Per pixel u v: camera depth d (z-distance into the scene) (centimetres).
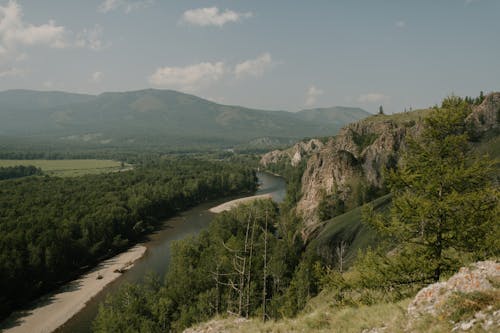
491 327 1139
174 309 5412
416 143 2052
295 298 5081
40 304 6531
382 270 1991
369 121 19600
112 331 4762
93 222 9356
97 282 7494
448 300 1404
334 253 6856
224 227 9131
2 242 7138
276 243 7188
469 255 1884
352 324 1695
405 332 1398
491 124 8450
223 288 5434
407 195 2002
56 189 13650
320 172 12219
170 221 12888
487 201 1825
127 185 15525
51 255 7325
